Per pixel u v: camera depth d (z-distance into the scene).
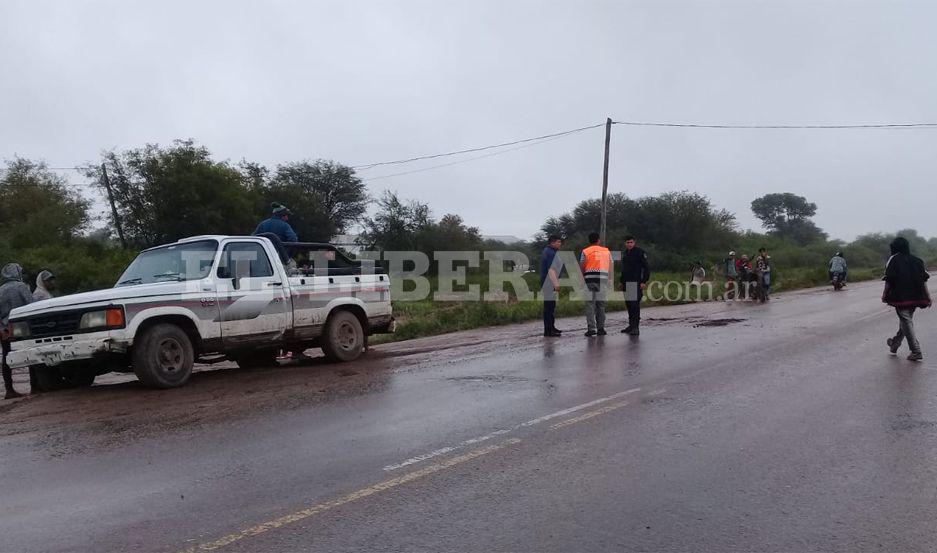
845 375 9.38
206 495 5.16
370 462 5.88
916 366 10.05
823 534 4.38
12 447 6.61
